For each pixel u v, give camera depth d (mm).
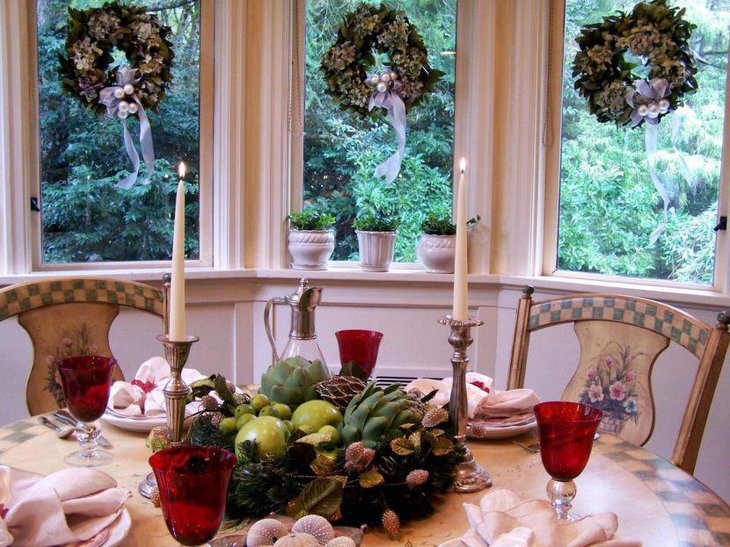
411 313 3006
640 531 1078
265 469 1044
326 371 1359
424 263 3025
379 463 1098
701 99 2605
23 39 2619
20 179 2635
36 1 2695
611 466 1343
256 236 3027
